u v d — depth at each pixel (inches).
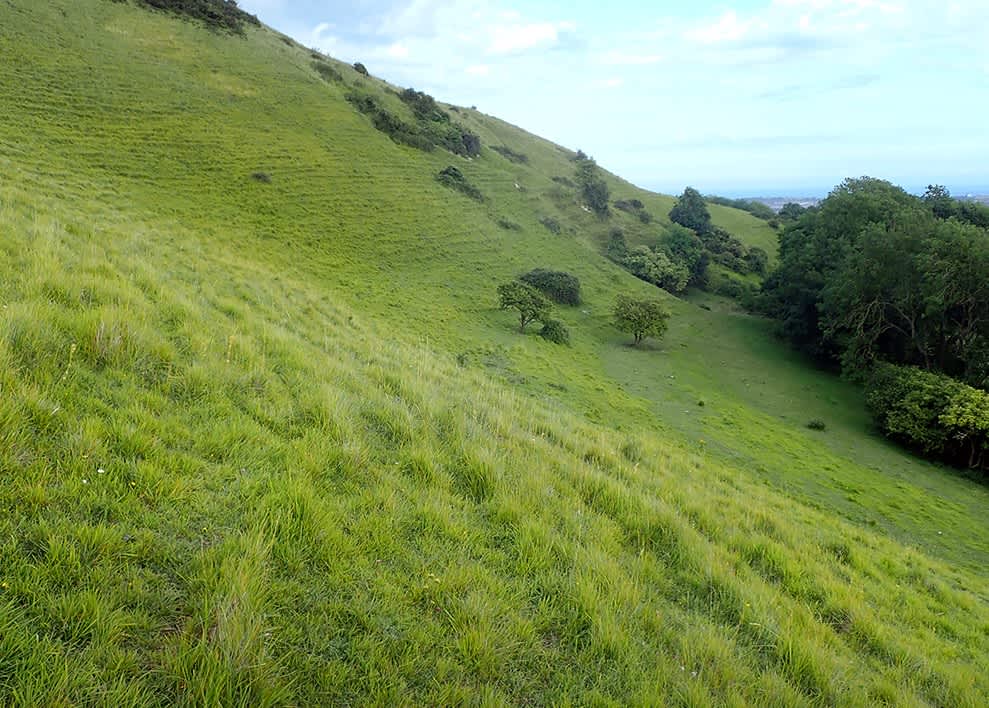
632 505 282.8
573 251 2479.1
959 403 1032.8
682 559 245.4
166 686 115.2
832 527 487.2
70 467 162.2
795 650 191.8
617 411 960.3
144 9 2351.1
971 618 321.1
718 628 198.2
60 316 244.7
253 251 1344.7
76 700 106.0
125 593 130.9
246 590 138.6
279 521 171.2
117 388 221.0
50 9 1987.0
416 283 1641.2
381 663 137.8
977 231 1315.2
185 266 568.4
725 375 1525.6
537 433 417.4
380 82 3420.3
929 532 702.5
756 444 952.3
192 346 291.0
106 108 1702.8
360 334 647.1
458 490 249.1
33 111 1514.5
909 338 1466.5
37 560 130.3
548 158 4062.5
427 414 324.2
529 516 236.1
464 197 2445.9
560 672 155.0
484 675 145.7
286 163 1943.9
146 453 183.9
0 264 292.8
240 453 207.3
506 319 1582.2
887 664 220.5
